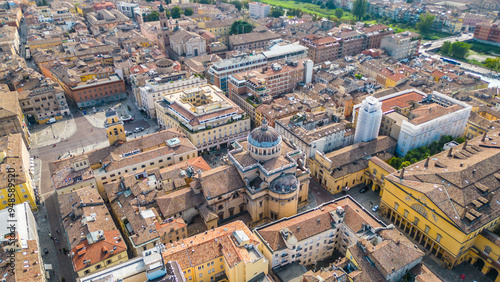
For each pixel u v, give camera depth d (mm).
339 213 143000
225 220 159625
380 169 174500
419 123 194875
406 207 153375
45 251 148500
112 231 138875
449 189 144250
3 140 188000
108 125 182750
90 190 158875
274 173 153625
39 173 197625
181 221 145000
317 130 199750
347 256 129000
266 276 126375
